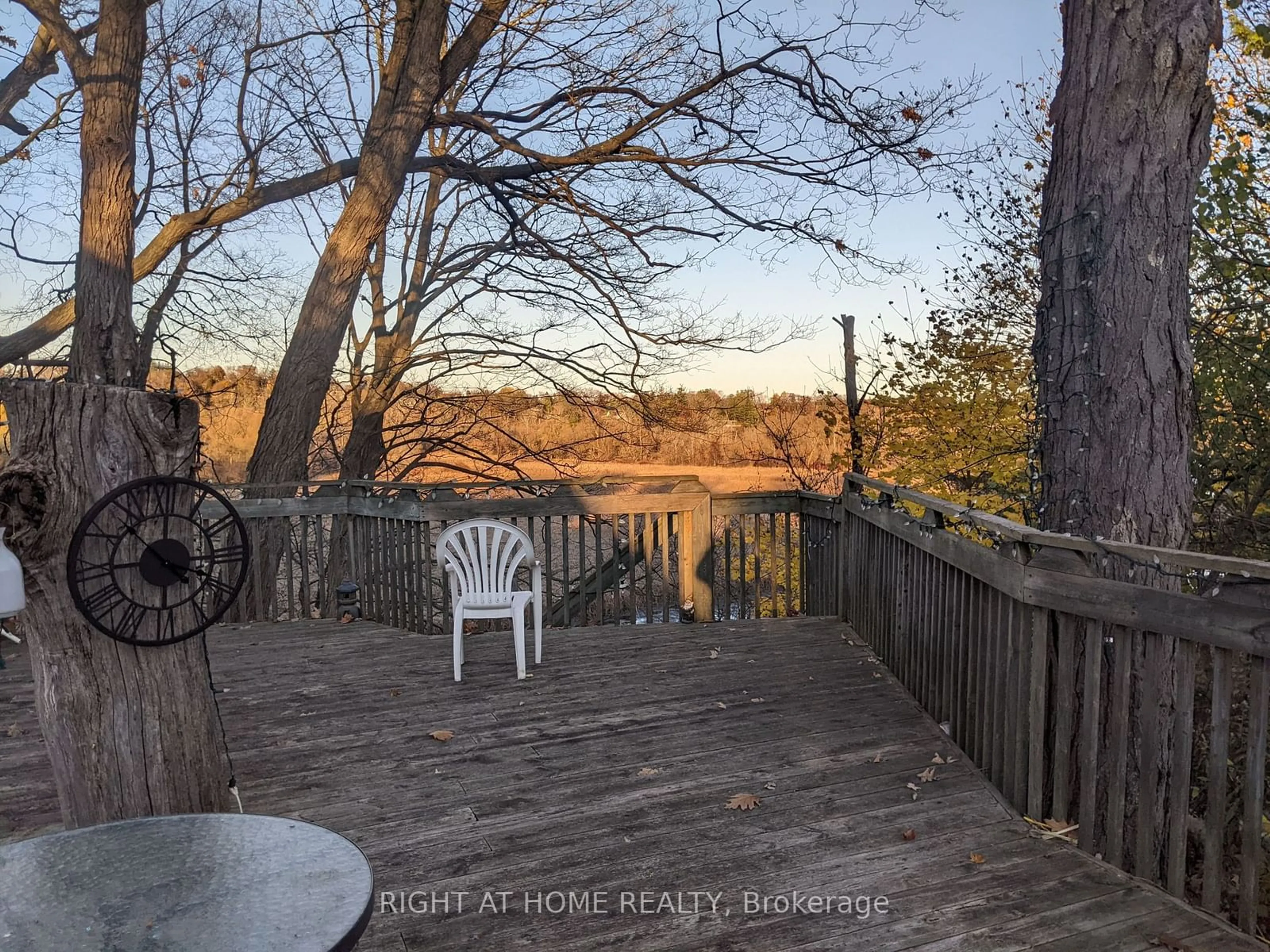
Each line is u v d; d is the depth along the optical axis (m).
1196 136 3.09
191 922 1.41
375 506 6.00
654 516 6.48
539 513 5.94
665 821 3.03
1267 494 5.35
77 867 1.62
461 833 2.96
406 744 3.80
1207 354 5.25
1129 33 3.04
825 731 3.90
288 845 1.70
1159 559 2.41
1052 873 2.63
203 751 2.72
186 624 2.64
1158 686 2.53
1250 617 2.19
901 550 4.65
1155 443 3.09
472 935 2.36
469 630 6.29
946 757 3.59
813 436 9.86
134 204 6.73
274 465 7.76
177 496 2.60
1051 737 3.10
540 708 4.25
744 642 5.45
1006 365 7.36
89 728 2.50
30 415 2.40
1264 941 2.23
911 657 4.44
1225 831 4.32
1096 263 3.12
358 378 10.02
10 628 5.28
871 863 2.71
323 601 6.34
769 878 2.63
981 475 7.63
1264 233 5.09
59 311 7.81
